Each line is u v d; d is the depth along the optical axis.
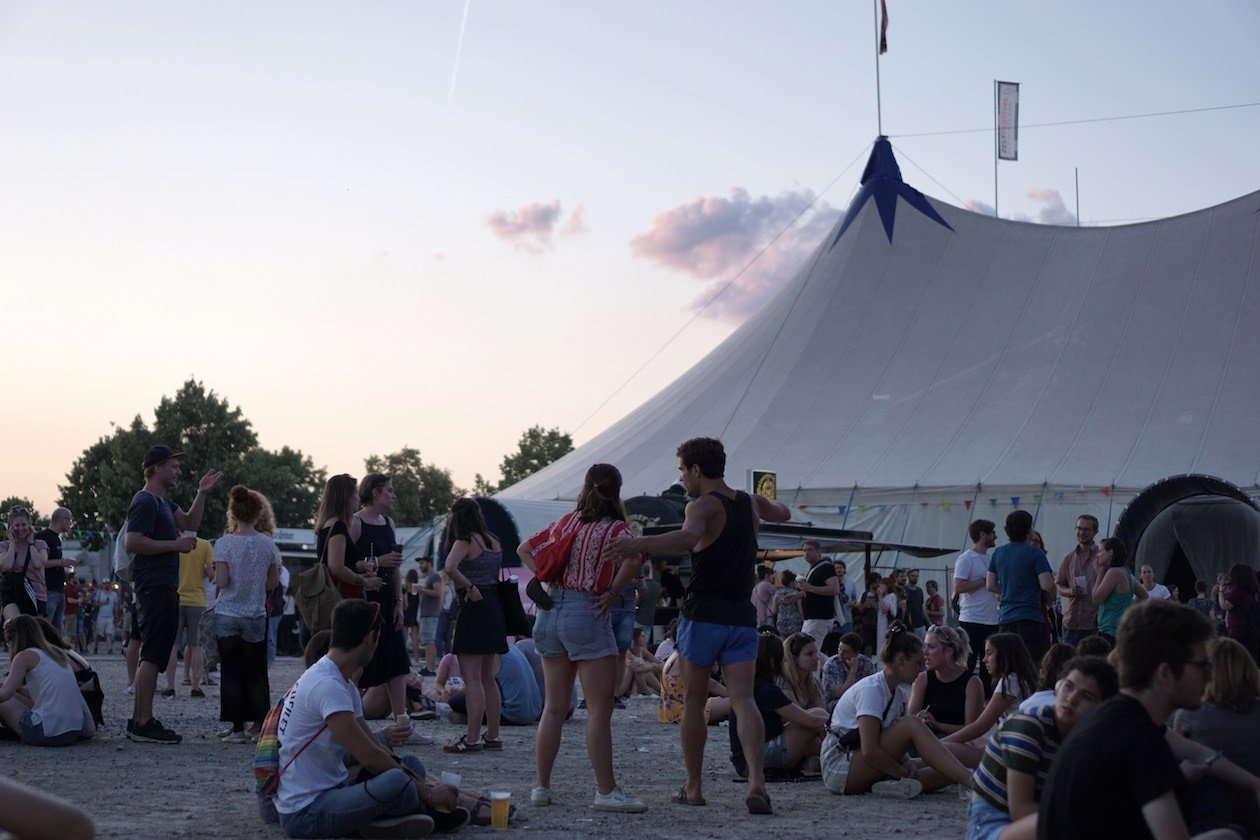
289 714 5.13
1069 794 2.95
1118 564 9.65
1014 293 29.45
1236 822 4.28
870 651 16.69
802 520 24.38
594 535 5.80
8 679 8.02
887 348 28.84
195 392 63.38
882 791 6.40
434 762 7.41
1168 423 23.89
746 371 30.02
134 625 11.78
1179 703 3.05
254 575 8.36
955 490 23.33
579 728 9.76
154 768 6.96
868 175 33.91
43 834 1.82
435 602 16.81
